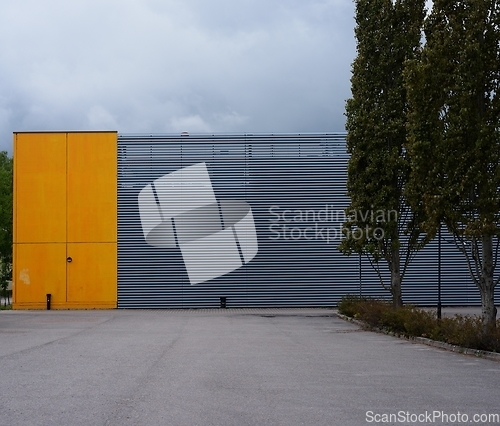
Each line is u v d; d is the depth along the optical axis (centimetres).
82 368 1254
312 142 3731
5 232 5072
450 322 1764
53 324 2566
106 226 3709
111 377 1138
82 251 3697
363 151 2517
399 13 2512
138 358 1418
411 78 1734
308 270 3706
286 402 914
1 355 1476
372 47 2542
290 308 3669
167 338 1930
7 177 5106
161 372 1200
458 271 3656
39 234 3700
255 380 1109
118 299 3684
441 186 1684
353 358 1446
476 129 1638
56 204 3712
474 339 1544
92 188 3716
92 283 3688
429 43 1786
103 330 2253
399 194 2472
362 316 2486
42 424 775
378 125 2484
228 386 1046
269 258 3712
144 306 3684
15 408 869
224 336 2009
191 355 1478
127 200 3716
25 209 3703
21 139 3725
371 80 2544
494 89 1655
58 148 3725
